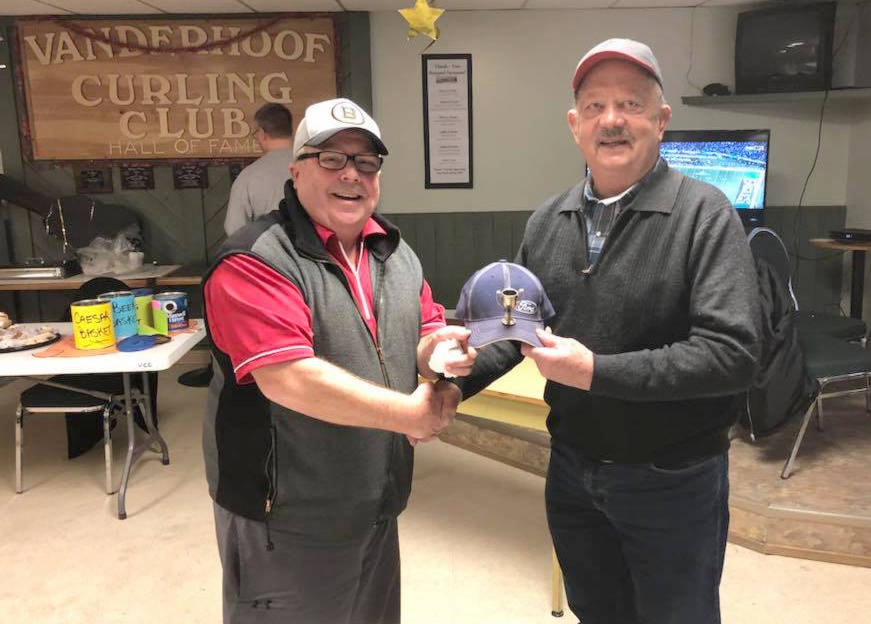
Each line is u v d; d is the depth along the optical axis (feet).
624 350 4.23
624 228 4.17
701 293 3.90
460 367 3.69
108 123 14.57
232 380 4.03
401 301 4.39
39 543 8.23
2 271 13.15
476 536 8.38
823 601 6.97
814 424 10.40
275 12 14.21
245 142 14.71
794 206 14.93
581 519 4.96
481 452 10.85
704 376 3.77
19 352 8.43
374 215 4.56
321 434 4.02
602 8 14.24
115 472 10.18
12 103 14.42
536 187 14.98
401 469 4.50
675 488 4.36
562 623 6.75
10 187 14.28
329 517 4.14
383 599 4.80
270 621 4.33
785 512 7.72
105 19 14.21
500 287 3.90
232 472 4.09
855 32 14.23
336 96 14.56
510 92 14.61
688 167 13.43
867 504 7.81
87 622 6.81
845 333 11.20
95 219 14.53
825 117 14.62
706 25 14.29
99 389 9.86
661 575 4.55
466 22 14.35
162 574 7.60
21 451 10.21
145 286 13.41
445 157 14.85
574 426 4.62
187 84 14.49
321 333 3.94
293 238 3.98
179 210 14.99
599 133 4.06
